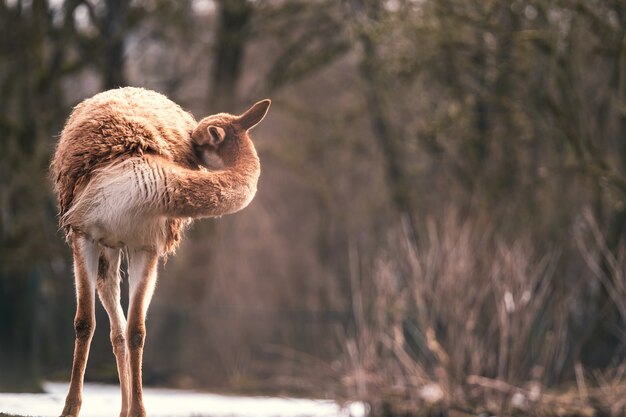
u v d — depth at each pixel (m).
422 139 53.38
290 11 66.50
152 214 17.16
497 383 33.84
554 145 48.78
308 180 72.69
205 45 69.44
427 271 36.00
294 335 56.59
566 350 38.16
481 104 52.53
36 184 53.38
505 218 43.84
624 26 42.66
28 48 55.19
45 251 53.53
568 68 44.12
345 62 81.31
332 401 36.75
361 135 70.75
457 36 46.19
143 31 68.94
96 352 45.81
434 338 35.22
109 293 19.11
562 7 41.69
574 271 44.00
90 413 26.17
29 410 22.81
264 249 82.44
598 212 46.81
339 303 78.00
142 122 17.86
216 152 18.34
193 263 73.62
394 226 56.59
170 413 32.56
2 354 45.34
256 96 71.88
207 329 58.28
